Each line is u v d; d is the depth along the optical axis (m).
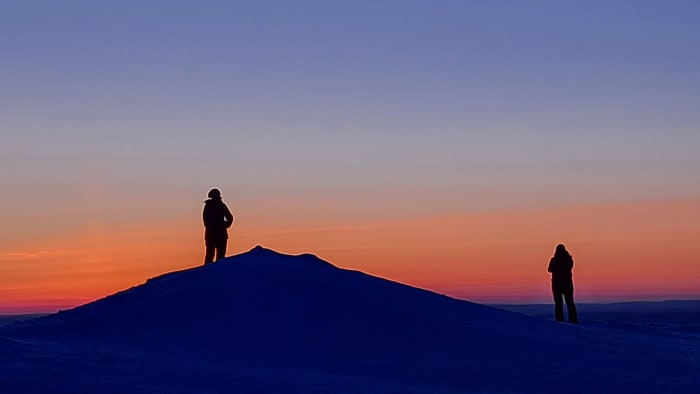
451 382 19.12
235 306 23.33
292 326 22.28
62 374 17.97
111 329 23.11
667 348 23.88
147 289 25.56
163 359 19.98
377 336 21.81
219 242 28.00
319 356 20.72
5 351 19.75
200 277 25.50
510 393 18.42
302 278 25.02
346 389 18.02
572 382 18.98
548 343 22.17
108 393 16.88
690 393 18.31
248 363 20.06
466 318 23.77
